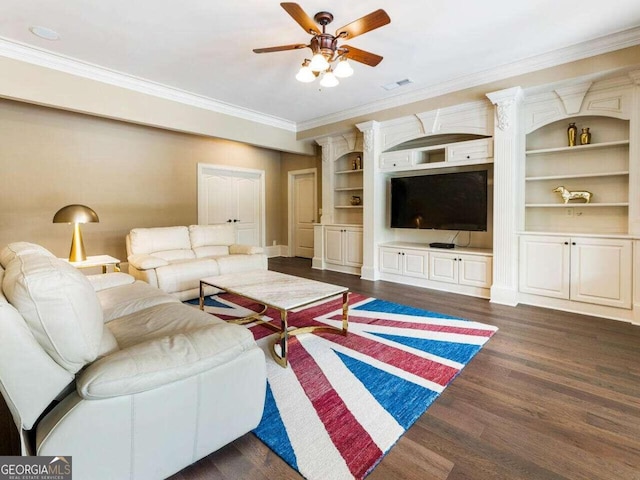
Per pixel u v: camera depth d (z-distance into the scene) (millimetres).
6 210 3965
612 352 2477
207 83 4086
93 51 3266
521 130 3756
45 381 1088
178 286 3721
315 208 7000
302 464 1407
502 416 1731
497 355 2443
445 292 4289
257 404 1537
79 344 1129
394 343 2666
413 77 3881
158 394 1217
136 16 2662
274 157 7379
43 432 1079
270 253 7355
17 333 1024
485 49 3219
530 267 3658
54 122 4281
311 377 2133
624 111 3164
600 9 2570
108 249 4844
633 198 3109
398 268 4859
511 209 3668
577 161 3648
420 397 1908
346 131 5434
